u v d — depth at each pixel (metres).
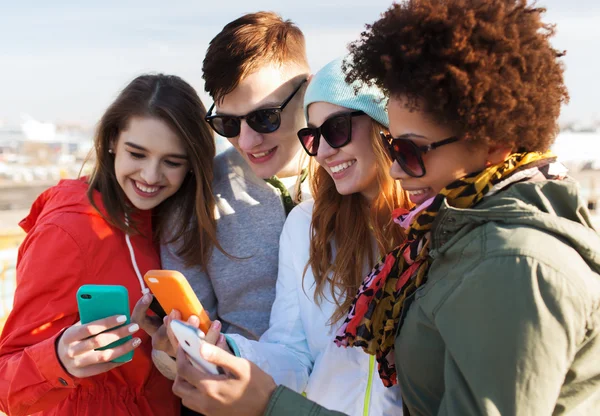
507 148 1.29
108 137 2.15
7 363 1.85
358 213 1.97
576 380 1.20
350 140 1.85
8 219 25.05
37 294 1.91
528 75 1.24
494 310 1.13
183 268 2.24
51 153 58.84
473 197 1.28
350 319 1.63
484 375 1.13
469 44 1.22
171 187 2.16
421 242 1.45
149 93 2.10
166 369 1.97
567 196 1.23
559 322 1.10
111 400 2.04
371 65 1.41
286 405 1.39
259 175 2.30
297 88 2.26
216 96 2.17
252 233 2.29
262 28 2.18
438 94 1.22
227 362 1.42
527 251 1.13
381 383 1.77
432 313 1.27
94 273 1.99
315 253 1.98
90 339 1.67
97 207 2.05
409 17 1.30
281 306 2.07
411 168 1.34
